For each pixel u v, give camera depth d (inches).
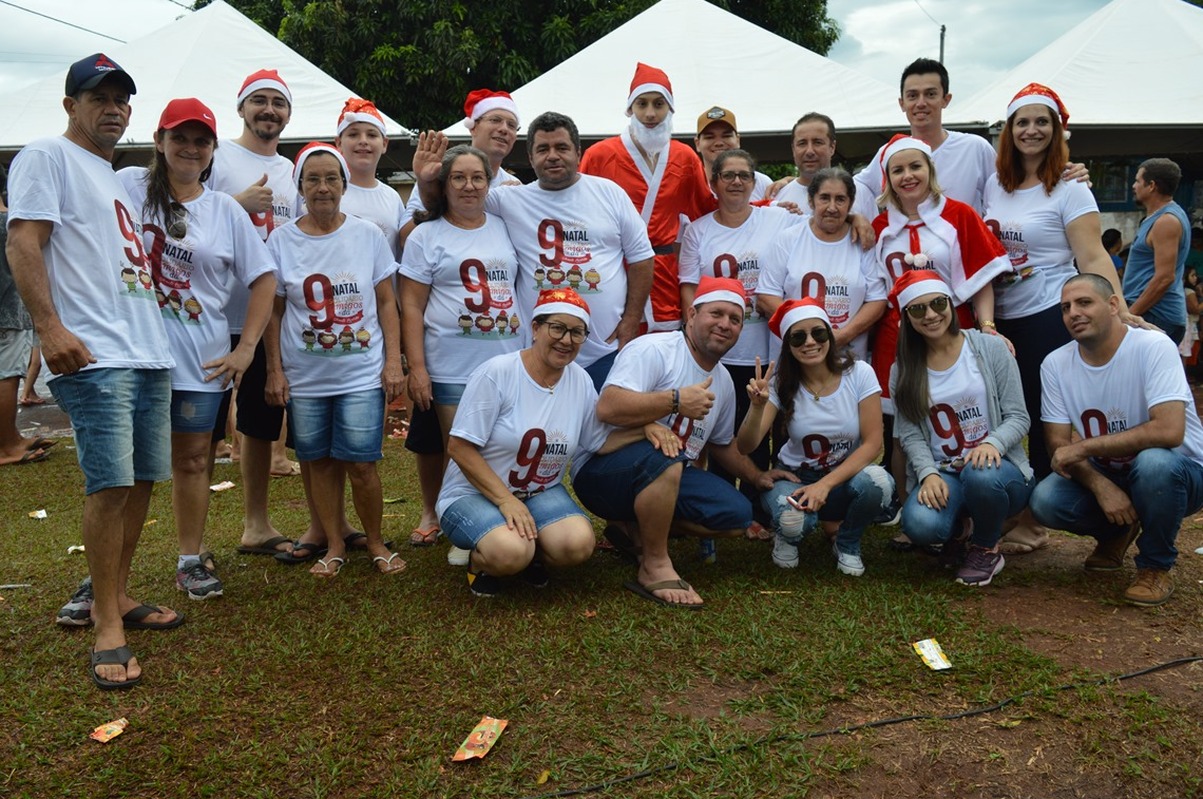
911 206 176.7
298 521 211.3
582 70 426.3
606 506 159.9
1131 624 140.5
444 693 121.4
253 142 184.1
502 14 558.3
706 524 159.3
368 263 163.3
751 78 423.2
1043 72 411.2
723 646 133.9
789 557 167.5
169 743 110.9
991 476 153.1
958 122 396.8
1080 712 114.9
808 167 208.1
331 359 159.5
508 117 189.6
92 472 125.6
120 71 127.6
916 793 101.0
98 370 125.2
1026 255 174.6
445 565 172.6
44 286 122.0
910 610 146.0
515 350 167.6
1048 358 162.1
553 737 110.8
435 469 189.2
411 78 541.0
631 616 144.7
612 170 185.9
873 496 159.3
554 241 167.0
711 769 104.1
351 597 155.7
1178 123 371.9
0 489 249.1
